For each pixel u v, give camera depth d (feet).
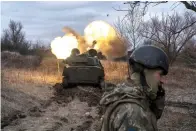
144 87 7.22
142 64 7.23
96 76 57.36
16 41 139.23
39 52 101.19
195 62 65.36
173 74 75.15
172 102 48.37
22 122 36.50
